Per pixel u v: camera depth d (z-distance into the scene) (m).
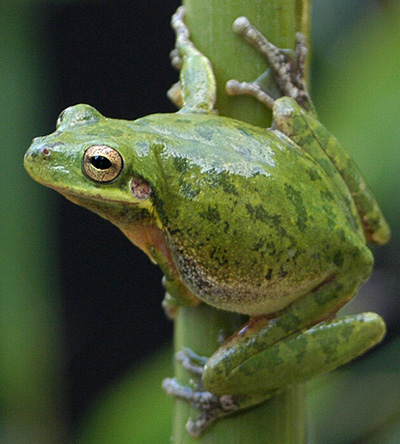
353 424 0.37
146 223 0.32
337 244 0.32
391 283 0.46
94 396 0.52
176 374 0.33
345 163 0.33
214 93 0.32
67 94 0.53
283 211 0.32
